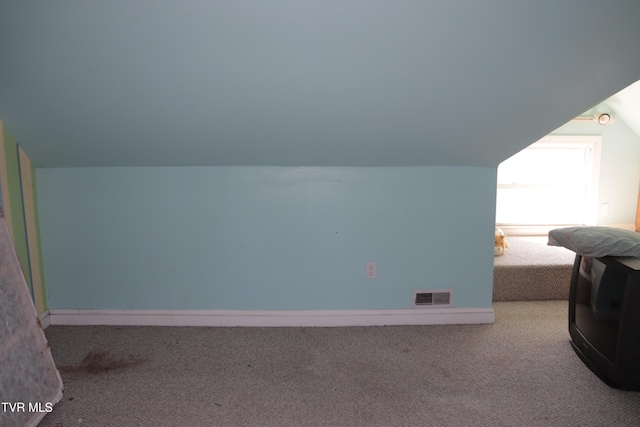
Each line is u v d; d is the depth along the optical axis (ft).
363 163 7.55
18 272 5.37
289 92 5.74
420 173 7.66
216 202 7.75
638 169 11.46
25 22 4.64
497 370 6.37
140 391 5.88
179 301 8.03
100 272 7.95
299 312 8.00
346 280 7.95
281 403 5.62
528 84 5.53
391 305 8.03
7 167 6.86
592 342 6.24
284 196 7.72
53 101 5.99
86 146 7.07
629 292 5.39
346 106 6.03
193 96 5.82
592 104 5.89
